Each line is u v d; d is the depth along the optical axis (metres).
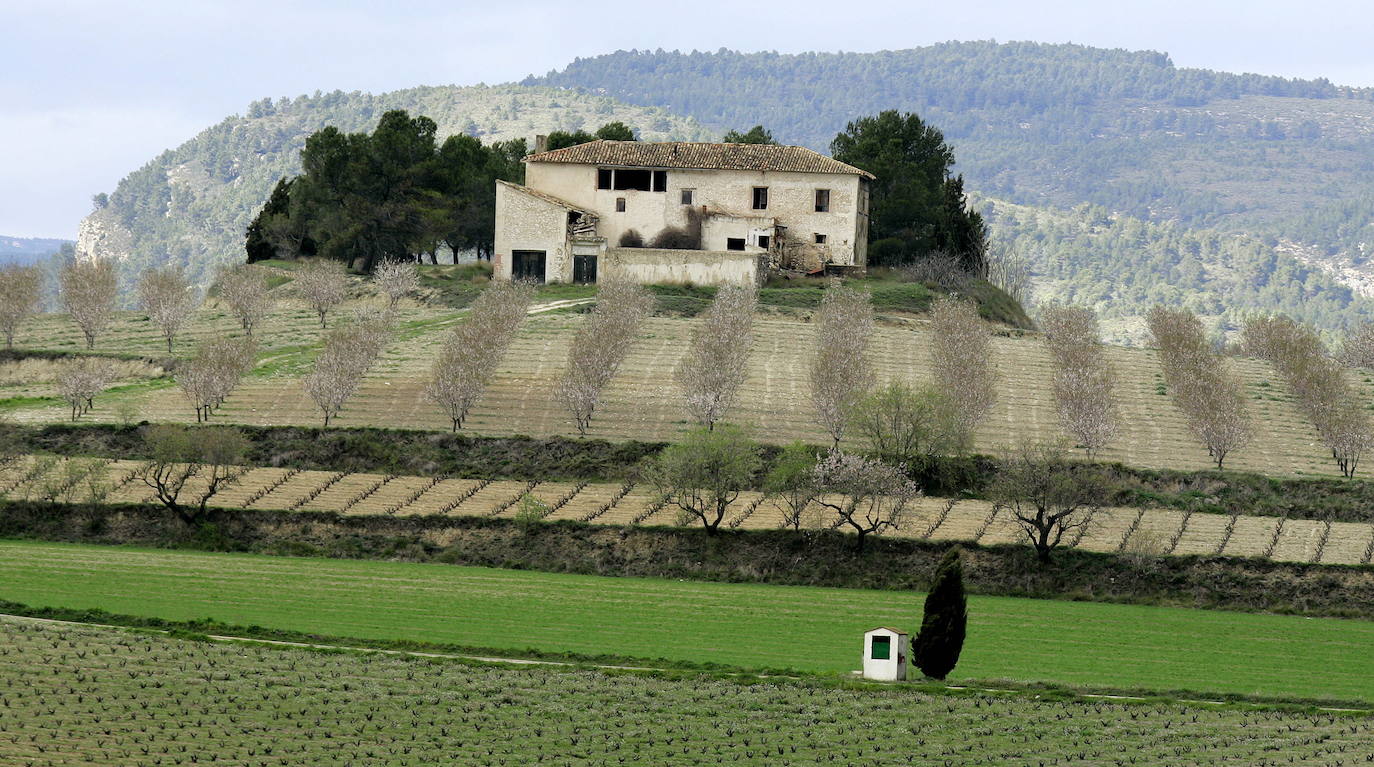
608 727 189.50
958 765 178.75
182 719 186.25
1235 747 186.00
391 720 189.38
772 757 180.25
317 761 174.25
